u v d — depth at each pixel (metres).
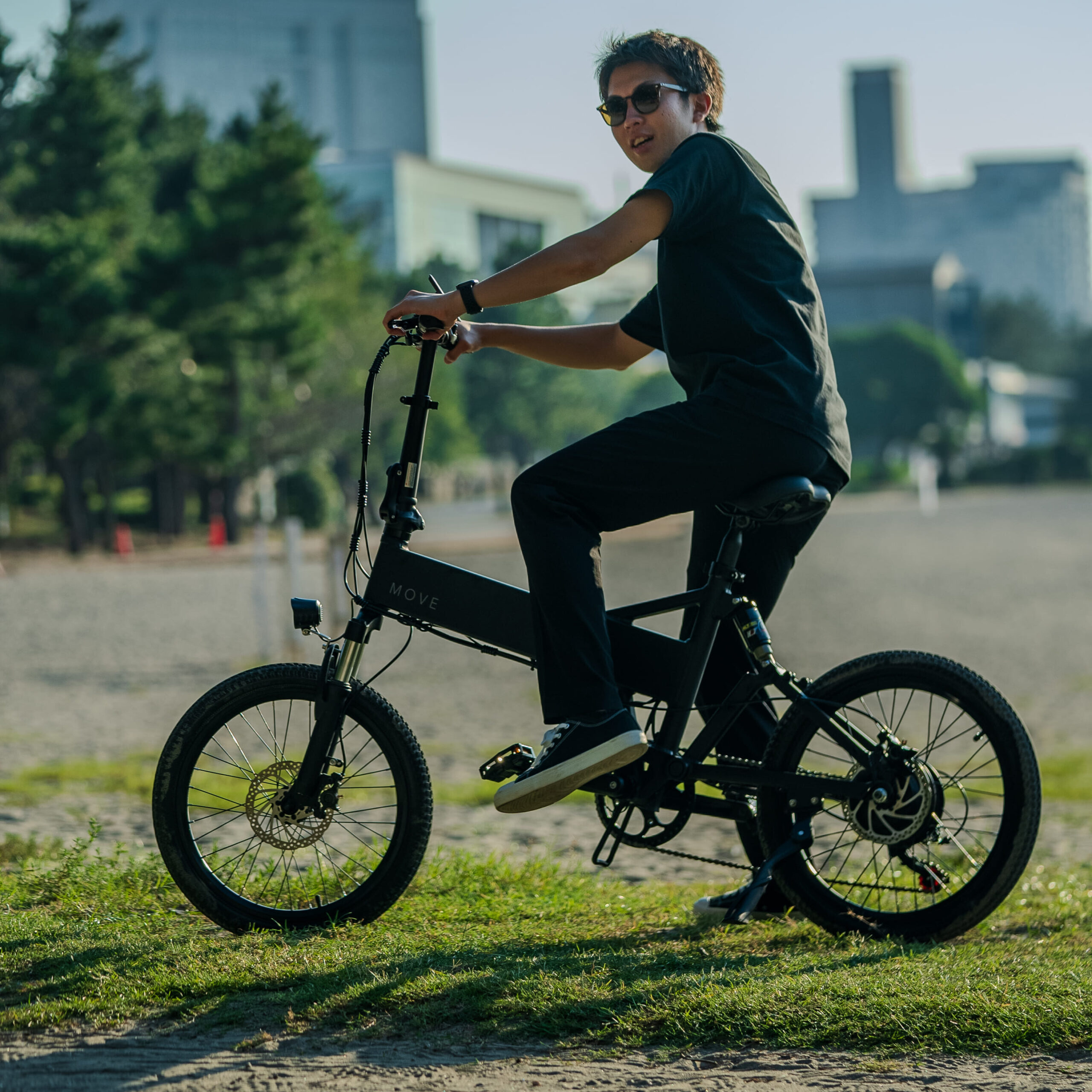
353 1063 4.34
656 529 56.81
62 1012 4.72
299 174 62.81
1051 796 12.56
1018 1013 4.56
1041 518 69.31
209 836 9.00
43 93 70.88
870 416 150.75
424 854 5.89
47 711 17.53
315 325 63.72
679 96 5.77
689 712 5.74
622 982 4.91
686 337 5.51
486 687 19.91
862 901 6.14
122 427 60.28
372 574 5.77
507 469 144.75
